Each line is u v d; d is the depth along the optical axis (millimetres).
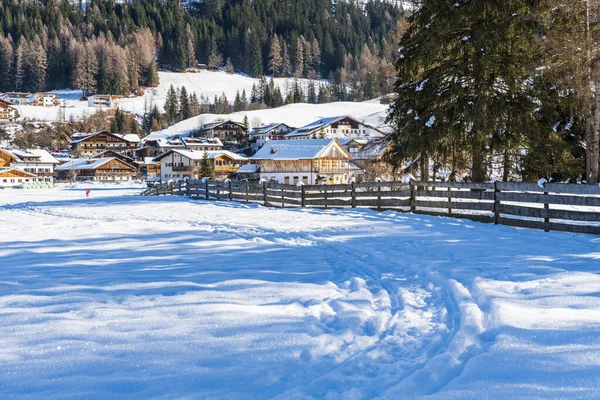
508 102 15570
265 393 3055
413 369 3473
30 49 191125
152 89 197750
